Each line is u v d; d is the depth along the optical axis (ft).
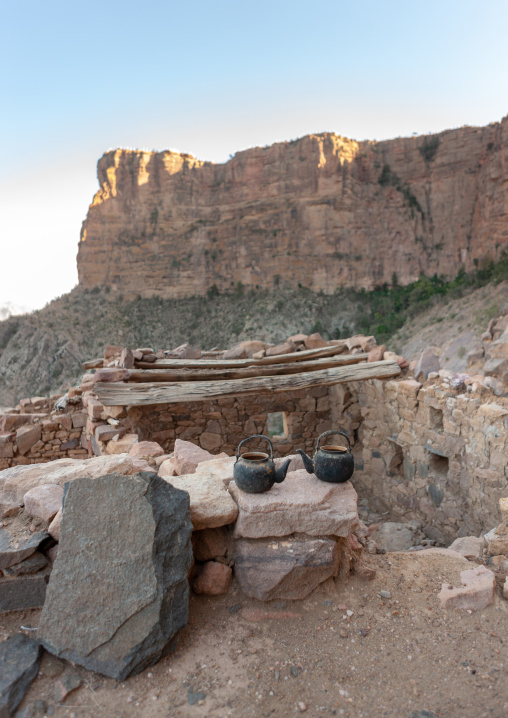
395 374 27.04
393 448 27.45
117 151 288.71
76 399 31.58
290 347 32.37
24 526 9.26
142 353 31.65
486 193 233.55
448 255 254.06
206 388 26.58
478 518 19.52
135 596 7.69
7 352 251.80
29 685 7.11
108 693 7.15
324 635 8.70
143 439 28.81
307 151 263.70
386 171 268.82
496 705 7.11
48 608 7.74
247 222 276.00
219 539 9.90
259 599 9.29
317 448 11.38
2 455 28.27
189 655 8.04
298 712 7.02
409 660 8.13
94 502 8.55
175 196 289.12
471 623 9.11
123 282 286.46
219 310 265.54
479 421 19.38
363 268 260.01
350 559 10.58
